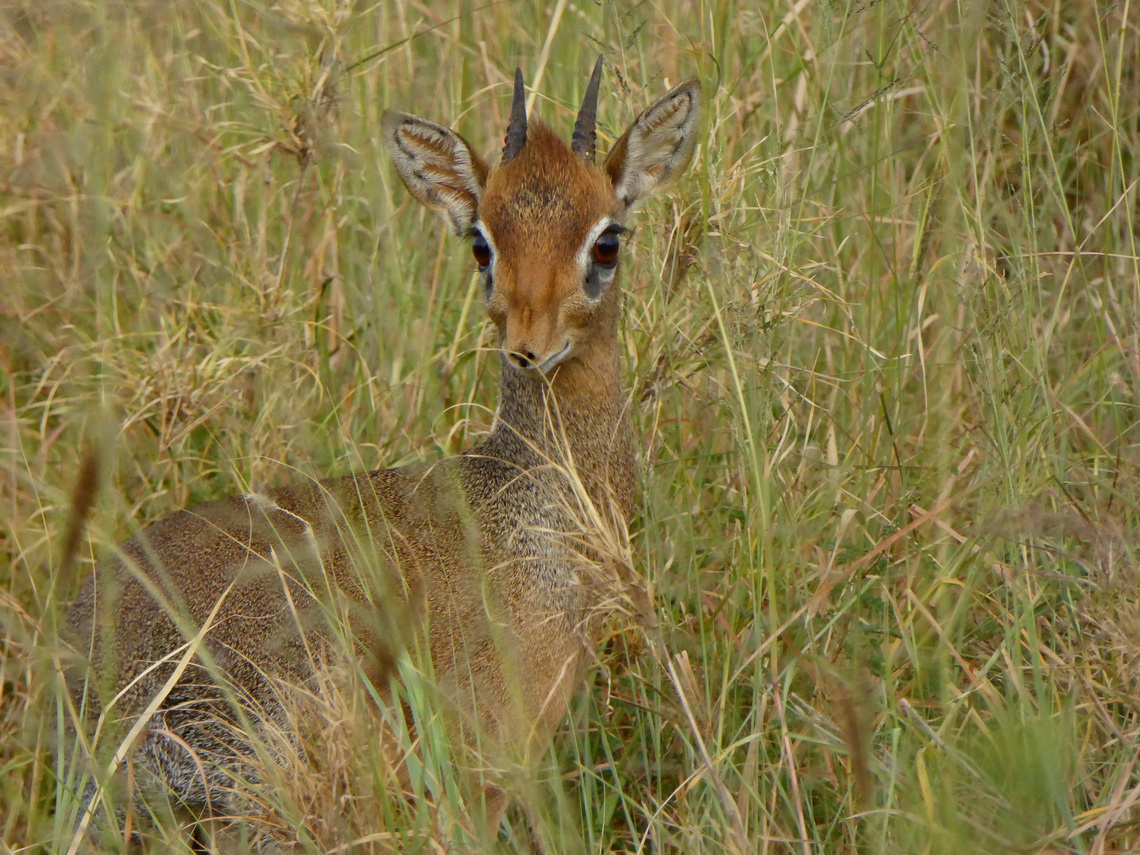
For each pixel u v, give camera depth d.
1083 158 11.74
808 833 8.27
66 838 7.78
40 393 11.11
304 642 7.62
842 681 7.59
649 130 8.91
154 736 7.85
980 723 7.90
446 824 7.49
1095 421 10.31
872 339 10.62
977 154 11.46
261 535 8.34
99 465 7.76
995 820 7.58
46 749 8.88
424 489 8.55
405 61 12.72
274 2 11.38
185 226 11.62
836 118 10.79
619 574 7.49
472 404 10.02
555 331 8.08
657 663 8.36
